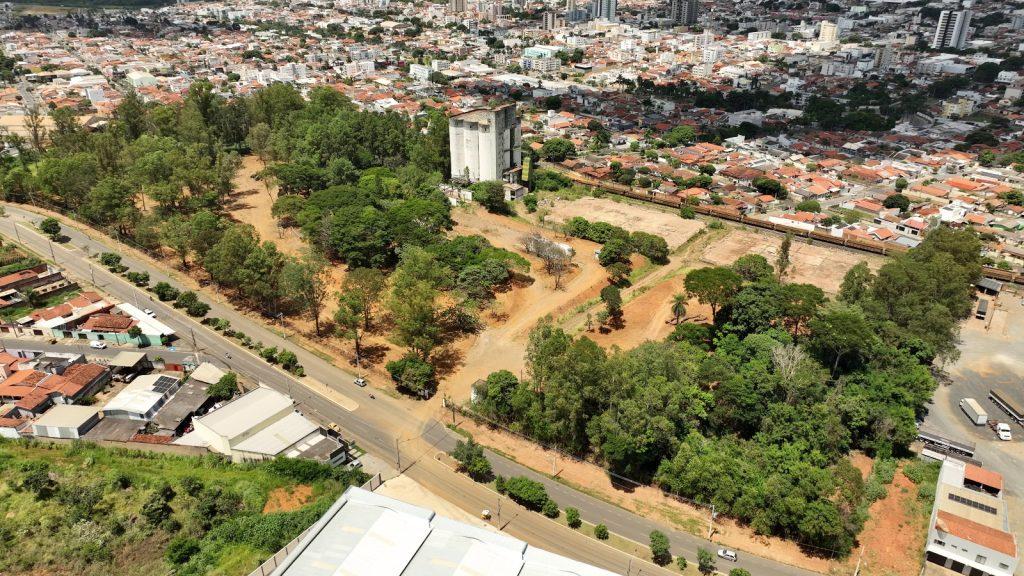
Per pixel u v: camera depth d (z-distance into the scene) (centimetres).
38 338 15088
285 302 17012
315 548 8919
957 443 12912
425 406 13600
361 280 14775
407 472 11812
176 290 16912
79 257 18738
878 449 12775
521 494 11038
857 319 13975
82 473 10550
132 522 9731
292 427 12031
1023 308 18600
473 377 14562
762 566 10306
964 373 15775
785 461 11525
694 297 17925
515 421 13138
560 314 17200
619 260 19388
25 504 9694
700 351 14450
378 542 9012
